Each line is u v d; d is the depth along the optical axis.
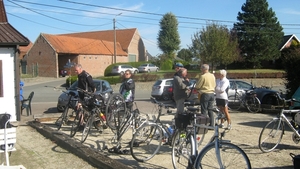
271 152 6.78
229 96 14.87
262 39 44.66
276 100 14.45
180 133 5.48
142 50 64.56
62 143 7.50
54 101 20.67
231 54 38.56
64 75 43.88
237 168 4.55
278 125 6.86
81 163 6.21
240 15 47.22
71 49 44.72
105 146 7.16
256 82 33.12
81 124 8.05
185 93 8.10
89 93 8.27
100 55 48.88
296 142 6.96
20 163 6.36
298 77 13.28
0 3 13.98
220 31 38.47
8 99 11.53
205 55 38.50
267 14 45.94
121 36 60.56
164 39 70.19
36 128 9.45
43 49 43.75
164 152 6.82
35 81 38.59
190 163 4.87
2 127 5.92
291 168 5.72
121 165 5.49
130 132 8.93
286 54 14.27
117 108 8.14
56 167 6.06
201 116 5.17
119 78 31.89
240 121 10.98
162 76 32.16
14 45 11.59
